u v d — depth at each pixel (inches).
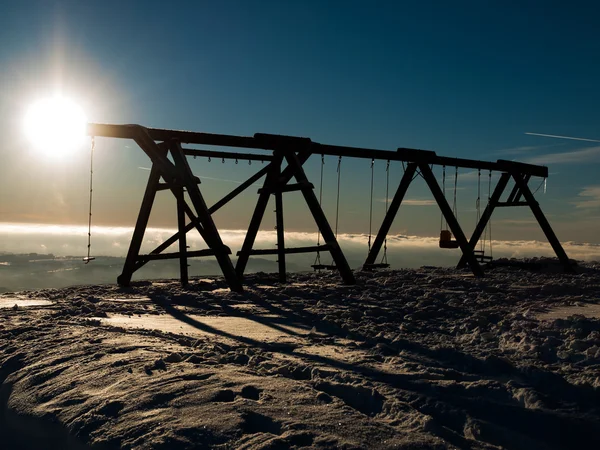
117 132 505.4
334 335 294.7
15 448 174.7
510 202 802.2
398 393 183.5
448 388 189.0
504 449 150.0
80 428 157.6
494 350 248.5
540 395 179.3
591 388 186.4
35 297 468.4
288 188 589.0
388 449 139.8
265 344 262.8
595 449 152.6
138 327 301.3
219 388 175.0
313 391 178.7
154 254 553.6
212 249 514.6
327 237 574.2
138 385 180.1
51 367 214.4
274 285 572.7
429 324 328.2
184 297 453.1
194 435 142.9
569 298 450.3
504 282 590.9
